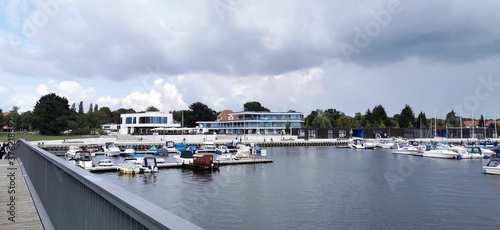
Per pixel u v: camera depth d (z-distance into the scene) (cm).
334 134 11588
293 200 2852
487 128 11750
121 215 350
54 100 10688
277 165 5278
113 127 13962
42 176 955
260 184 3575
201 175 4169
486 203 2766
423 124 13188
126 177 3956
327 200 2864
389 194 3111
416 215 2431
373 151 8300
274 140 10506
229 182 3697
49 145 6925
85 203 503
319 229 2127
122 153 6431
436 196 3020
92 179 457
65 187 646
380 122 13262
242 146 7481
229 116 13450
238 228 2133
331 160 6094
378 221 2291
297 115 12925
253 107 16638
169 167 4784
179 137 9381
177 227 232
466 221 2294
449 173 4422
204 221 2270
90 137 9456
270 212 2481
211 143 7881
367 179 3944
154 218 259
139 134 10231
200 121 14500
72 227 583
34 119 9812
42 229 764
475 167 5072
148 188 3325
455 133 11594
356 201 2825
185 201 2797
